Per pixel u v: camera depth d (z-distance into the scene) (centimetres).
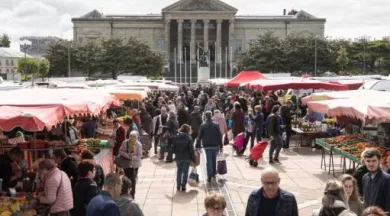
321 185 1800
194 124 2488
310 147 2698
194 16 13700
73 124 2192
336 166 2147
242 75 4128
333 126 2630
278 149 2255
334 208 705
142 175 2031
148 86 3622
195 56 14050
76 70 10669
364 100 1600
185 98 3925
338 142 1944
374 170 884
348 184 830
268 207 742
